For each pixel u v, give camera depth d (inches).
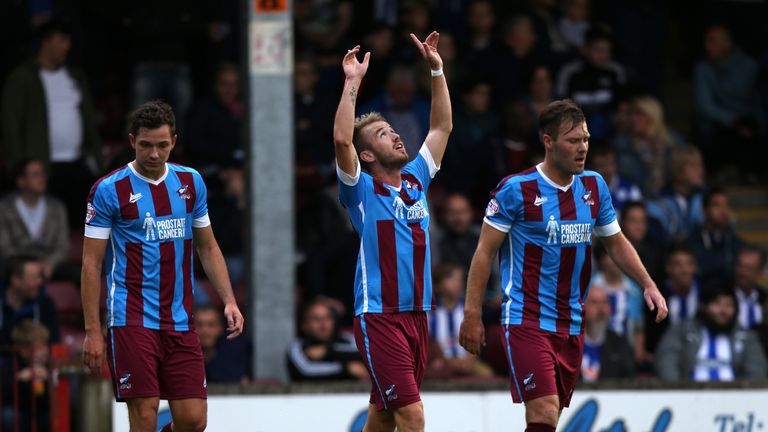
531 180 906.1
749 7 2071.9
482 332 911.7
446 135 955.3
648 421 1256.2
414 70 1717.5
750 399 1282.0
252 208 1280.8
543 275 905.5
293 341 1286.9
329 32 1796.3
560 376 914.7
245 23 1301.7
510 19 1835.6
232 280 1519.4
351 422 1197.1
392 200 898.7
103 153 1641.2
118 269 878.4
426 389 1212.5
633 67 2004.2
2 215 1478.8
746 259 1546.5
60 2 1731.1
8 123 1550.2
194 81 1743.4
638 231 1525.6
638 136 1738.4
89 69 1765.5
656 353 1417.3
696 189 1701.5
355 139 911.7
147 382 874.1
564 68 1817.2
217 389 1173.1
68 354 1364.4
